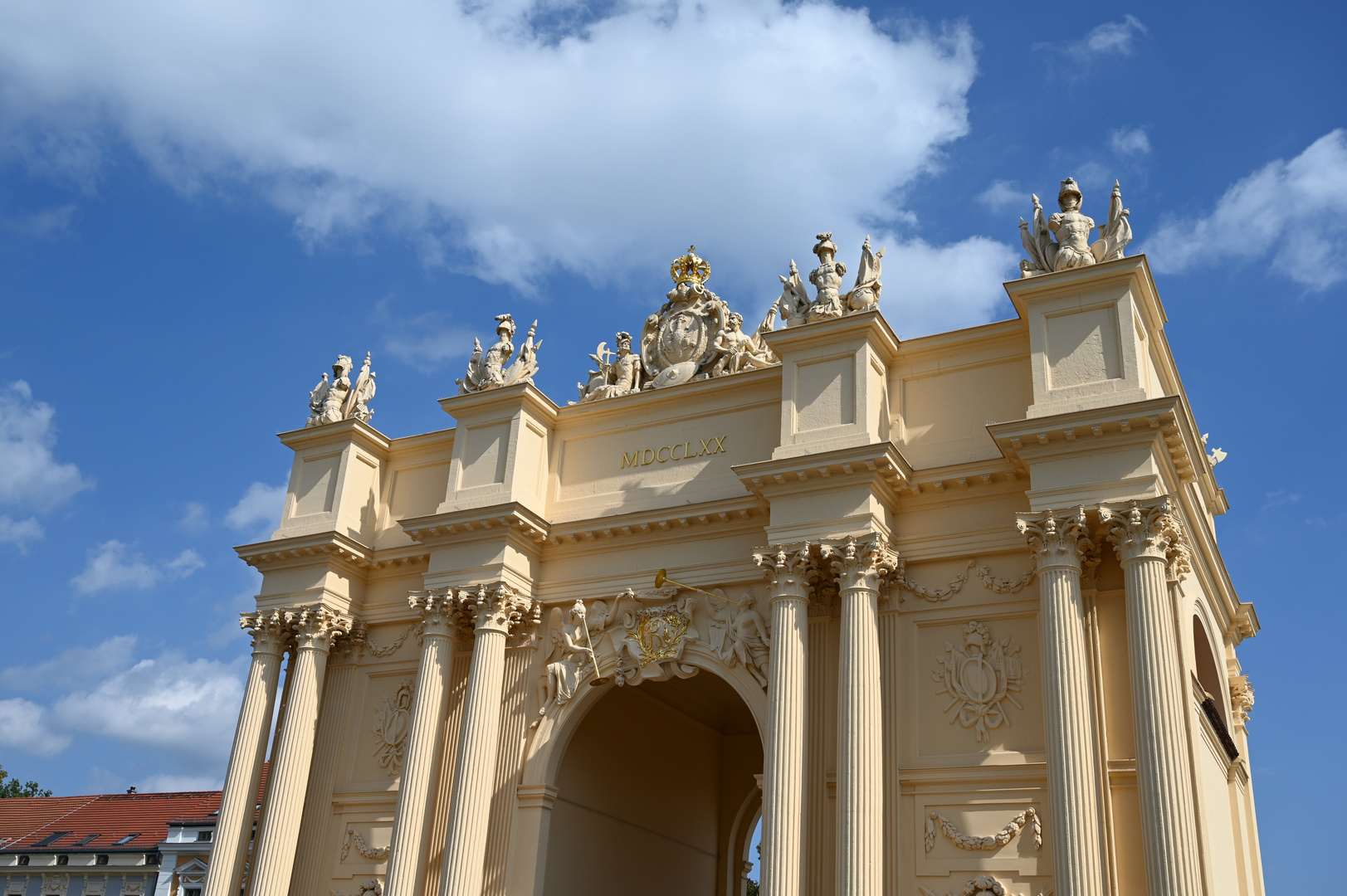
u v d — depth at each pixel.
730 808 47.69
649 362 42.56
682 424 40.16
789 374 36.31
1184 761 27.62
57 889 75.31
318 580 41.88
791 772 31.53
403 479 44.75
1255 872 41.50
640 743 43.06
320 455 44.53
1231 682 43.22
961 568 33.62
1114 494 30.22
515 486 39.84
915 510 34.59
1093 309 32.62
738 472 34.72
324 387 46.09
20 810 84.88
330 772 40.75
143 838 77.00
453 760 38.59
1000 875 30.06
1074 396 31.86
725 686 44.38
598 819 40.03
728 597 36.94
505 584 38.31
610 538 39.06
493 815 37.38
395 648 41.84
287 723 40.22
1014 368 35.19
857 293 36.31
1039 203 34.72
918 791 31.64
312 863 39.66
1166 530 29.64
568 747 38.62
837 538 33.19
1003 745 31.36
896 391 36.53
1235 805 37.59
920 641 33.44
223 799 39.97
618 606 38.34
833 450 33.50
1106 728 30.12
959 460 34.69
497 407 41.53
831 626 34.25
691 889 45.22
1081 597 30.28
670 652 36.91
